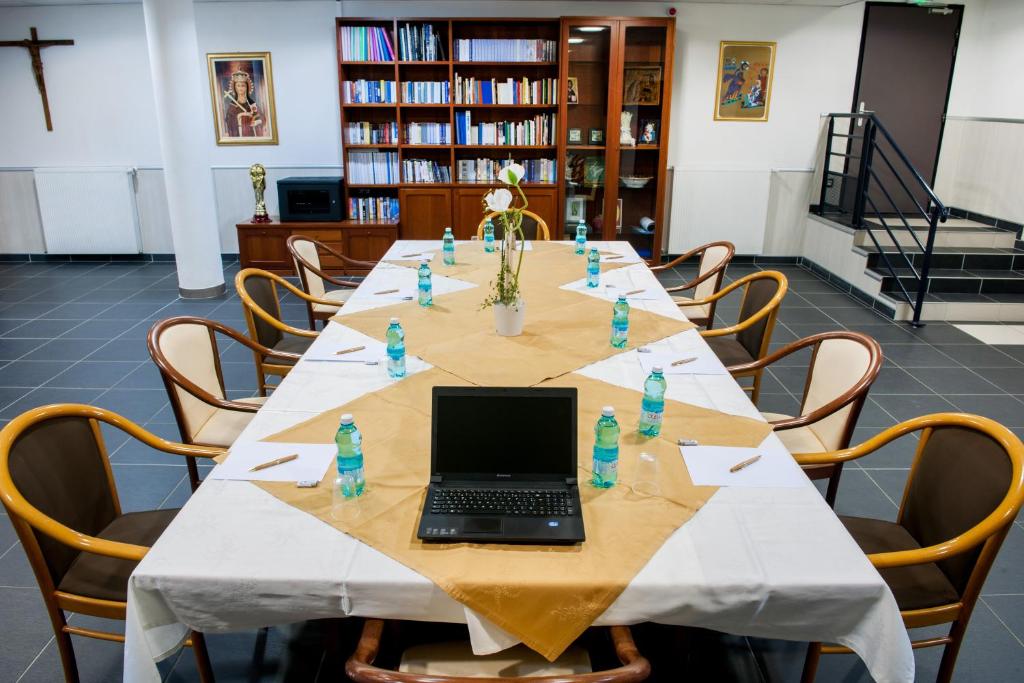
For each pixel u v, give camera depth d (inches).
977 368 185.3
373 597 61.3
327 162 281.6
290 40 267.1
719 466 78.8
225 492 73.2
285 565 62.4
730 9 267.3
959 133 276.1
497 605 60.9
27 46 268.1
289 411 91.3
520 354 110.6
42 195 280.5
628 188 275.7
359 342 115.8
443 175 268.7
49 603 74.9
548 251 185.0
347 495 71.8
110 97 275.3
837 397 102.2
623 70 257.6
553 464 73.4
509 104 259.9
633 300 140.3
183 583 61.2
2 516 118.8
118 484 129.3
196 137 230.4
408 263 170.1
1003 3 255.0
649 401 84.0
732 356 139.5
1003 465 73.7
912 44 271.6
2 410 156.8
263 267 267.7
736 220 289.0
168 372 99.4
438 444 73.9
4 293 246.5
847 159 284.2
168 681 86.7
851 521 87.0
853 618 62.5
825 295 250.8
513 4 262.7
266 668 88.5
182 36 220.5
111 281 262.7
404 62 254.7
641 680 55.6
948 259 240.4
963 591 73.8
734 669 88.7
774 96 277.9
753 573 61.8
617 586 60.9
